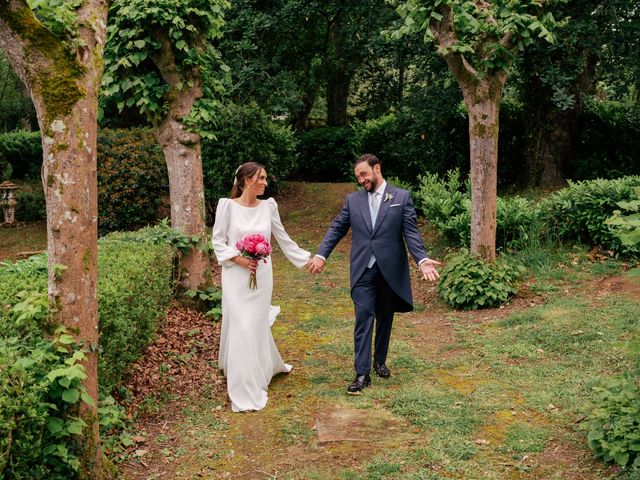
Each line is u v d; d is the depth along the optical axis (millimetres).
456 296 7262
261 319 4938
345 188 15570
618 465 3465
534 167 11922
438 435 4031
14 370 2924
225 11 11492
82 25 3375
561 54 10039
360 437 4086
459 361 5465
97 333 3490
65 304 3346
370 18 13188
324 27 16859
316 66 19672
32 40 3195
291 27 12070
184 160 7078
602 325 5910
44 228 15578
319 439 4074
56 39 3246
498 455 3766
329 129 19141
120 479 3617
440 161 12352
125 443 3957
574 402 4371
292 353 5934
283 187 15703
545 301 7051
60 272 3314
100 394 4059
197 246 7133
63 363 3295
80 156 3342
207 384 5195
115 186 12773
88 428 3383
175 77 6902
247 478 3672
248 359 4715
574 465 3588
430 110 11531
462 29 7258
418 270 9000
